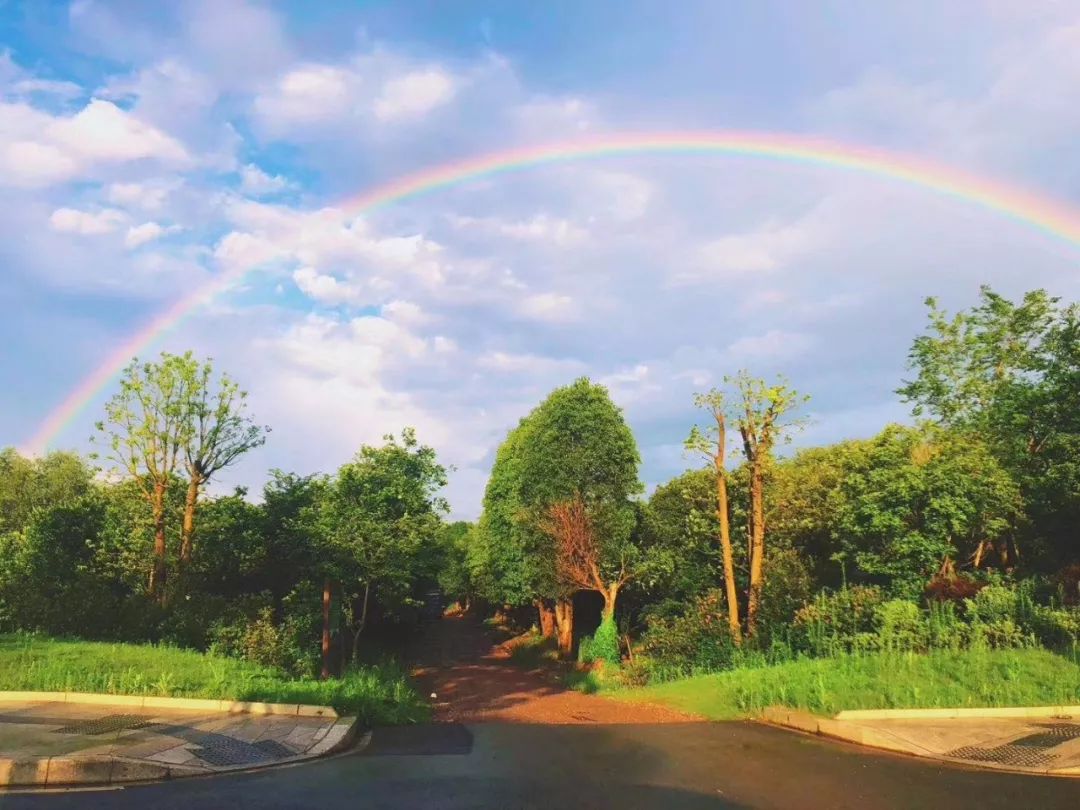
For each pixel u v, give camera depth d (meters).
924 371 29.52
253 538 23.19
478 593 54.78
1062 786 7.93
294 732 9.78
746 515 25.62
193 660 13.90
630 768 8.66
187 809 6.54
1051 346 22.05
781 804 7.21
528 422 34.28
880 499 20.64
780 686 13.65
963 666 13.41
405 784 7.70
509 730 11.37
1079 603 16.53
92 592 18.36
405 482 22.33
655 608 27.66
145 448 20.94
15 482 45.50
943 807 7.16
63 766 7.46
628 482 29.31
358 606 26.31
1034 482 20.33
